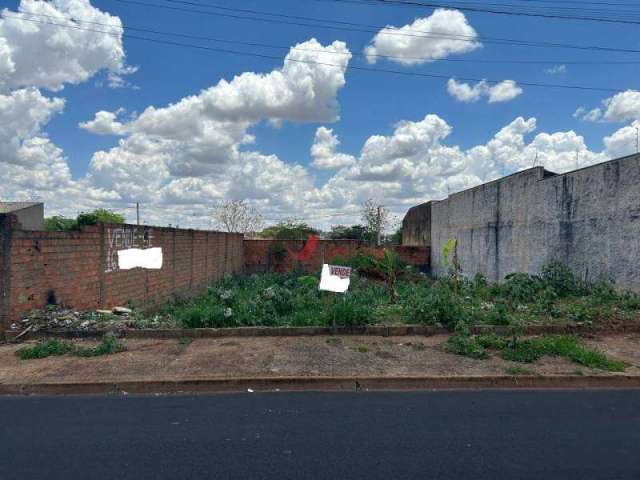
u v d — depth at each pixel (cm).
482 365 741
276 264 2752
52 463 428
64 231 954
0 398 625
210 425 524
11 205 3459
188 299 1603
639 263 1116
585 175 1298
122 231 1170
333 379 677
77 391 649
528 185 1593
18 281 849
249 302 1103
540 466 425
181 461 432
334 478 400
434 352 812
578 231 1331
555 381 686
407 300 1202
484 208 1959
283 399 620
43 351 778
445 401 612
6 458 439
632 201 1137
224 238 2253
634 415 561
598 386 686
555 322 976
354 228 4131
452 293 1237
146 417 550
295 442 476
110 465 424
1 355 775
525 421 539
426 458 440
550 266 1332
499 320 973
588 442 479
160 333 911
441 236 2584
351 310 969
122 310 1055
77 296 996
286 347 841
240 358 771
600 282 1176
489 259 1909
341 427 518
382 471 414
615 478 404
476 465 427
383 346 851
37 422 534
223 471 412
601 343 876
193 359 765
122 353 799
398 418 547
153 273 1362
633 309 1051
